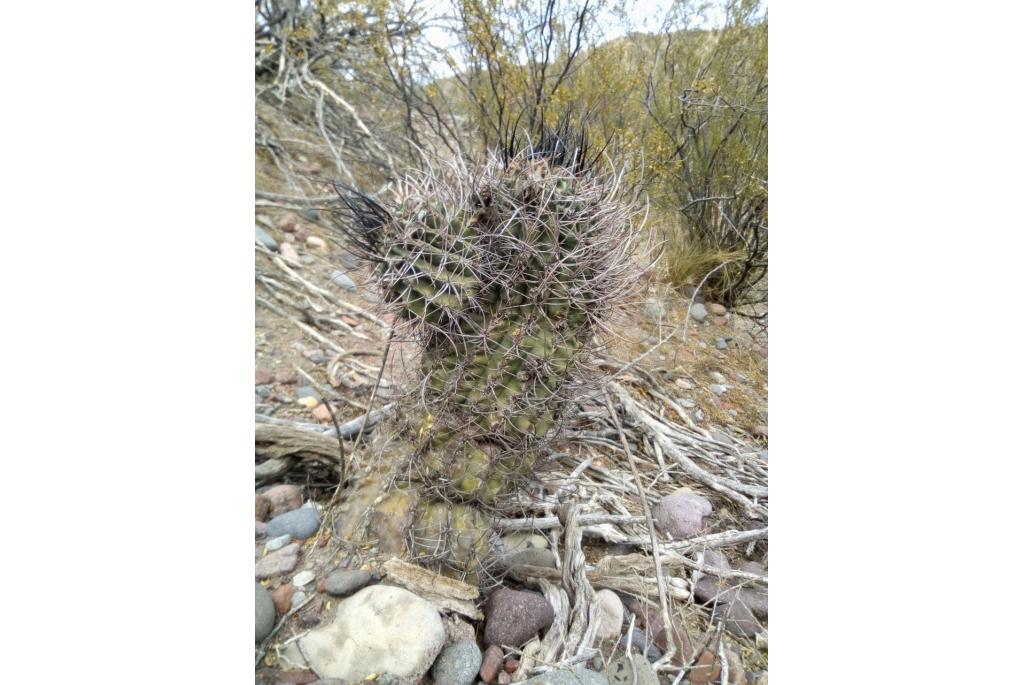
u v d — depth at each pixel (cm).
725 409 164
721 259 183
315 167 206
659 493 135
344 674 83
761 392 171
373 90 206
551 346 92
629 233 107
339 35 202
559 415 103
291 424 134
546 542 111
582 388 109
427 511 98
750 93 173
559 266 91
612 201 102
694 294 177
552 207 91
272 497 115
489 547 100
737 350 180
